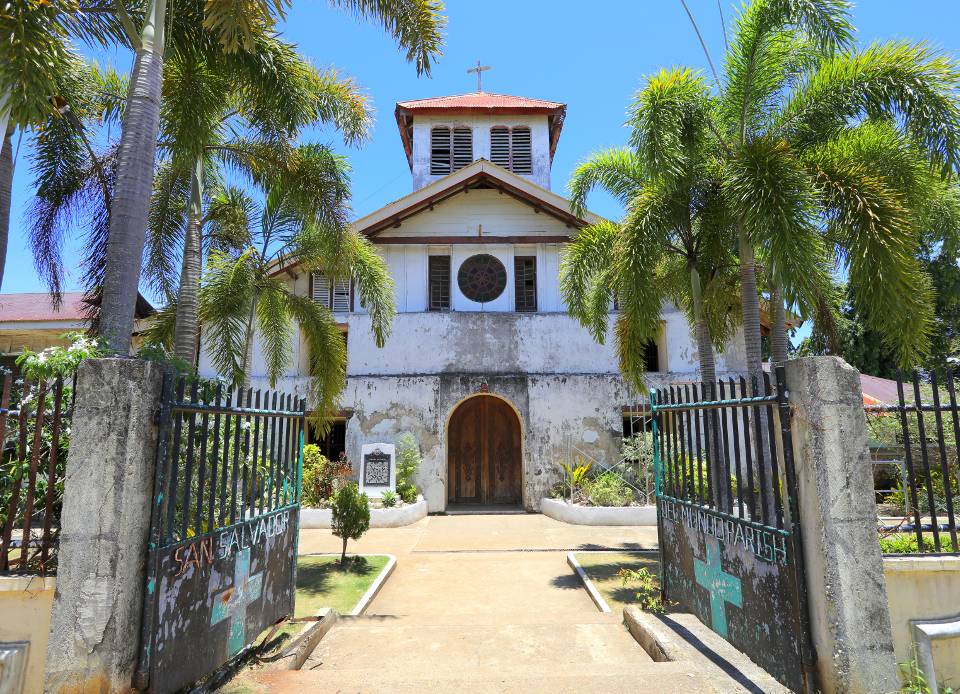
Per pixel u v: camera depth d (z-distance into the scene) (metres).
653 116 6.76
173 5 6.57
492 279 16.06
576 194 9.72
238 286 9.51
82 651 2.80
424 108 19.58
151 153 5.48
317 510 12.20
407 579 8.22
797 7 6.69
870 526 2.98
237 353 9.52
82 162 9.00
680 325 15.36
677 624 4.52
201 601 3.54
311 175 8.55
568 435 14.65
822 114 7.19
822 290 7.26
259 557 4.47
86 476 2.95
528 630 5.29
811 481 3.10
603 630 5.25
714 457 4.28
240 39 6.49
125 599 2.90
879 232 6.03
